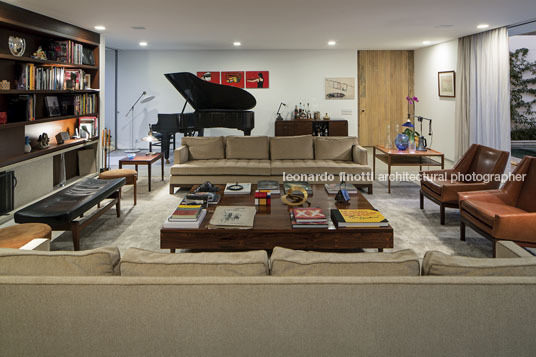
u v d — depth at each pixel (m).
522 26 6.52
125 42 8.32
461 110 7.89
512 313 1.31
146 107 9.90
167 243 3.07
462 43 7.77
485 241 3.76
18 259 1.47
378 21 6.11
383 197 5.43
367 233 3.04
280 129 9.63
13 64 5.11
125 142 9.99
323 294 1.32
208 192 4.11
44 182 5.40
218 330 1.34
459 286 1.31
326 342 1.34
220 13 5.44
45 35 5.64
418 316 1.32
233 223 3.07
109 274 1.46
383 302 1.32
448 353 1.33
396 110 10.37
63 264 1.46
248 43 8.59
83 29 6.45
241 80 9.92
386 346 1.34
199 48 9.36
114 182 4.34
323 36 7.64
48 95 6.00
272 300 1.32
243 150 6.02
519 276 1.37
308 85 10.02
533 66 9.43
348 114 10.15
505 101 6.67
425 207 4.93
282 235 3.05
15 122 4.91
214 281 1.33
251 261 1.43
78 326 1.35
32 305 1.34
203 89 8.02
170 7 5.06
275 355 1.35
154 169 7.46
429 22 6.22
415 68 10.23
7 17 4.66
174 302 1.33
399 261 1.43
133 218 4.48
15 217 3.24
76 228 3.35
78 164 6.75
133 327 1.34
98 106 7.02
